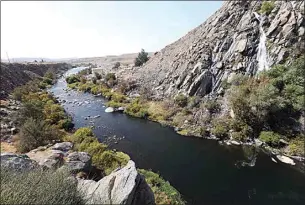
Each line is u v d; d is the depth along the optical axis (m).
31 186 8.45
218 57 37.47
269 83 28.83
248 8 40.00
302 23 32.03
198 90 35.72
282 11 34.72
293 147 23.91
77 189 9.32
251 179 19.48
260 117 27.23
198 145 26.12
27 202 7.53
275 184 18.80
